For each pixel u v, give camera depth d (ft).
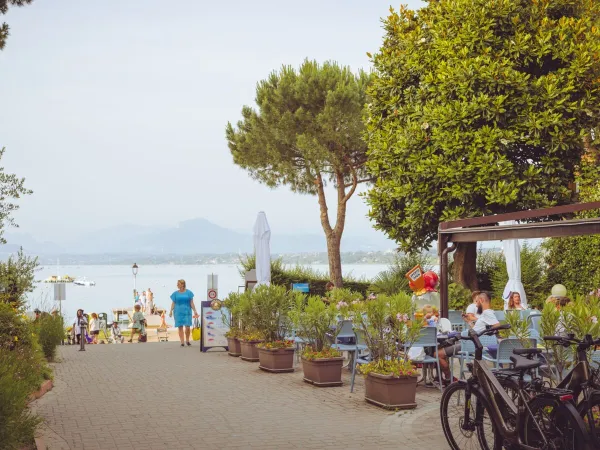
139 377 44.98
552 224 32.78
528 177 58.39
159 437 27.02
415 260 80.84
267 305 48.34
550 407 20.11
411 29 68.23
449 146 58.29
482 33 59.98
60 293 87.97
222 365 51.60
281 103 98.07
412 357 36.32
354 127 93.25
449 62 60.23
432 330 36.35
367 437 26.73
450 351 36.35
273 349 46.21
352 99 92.84
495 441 22.03
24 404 23.73
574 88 58.95
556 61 61.05
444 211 59.41
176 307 70.23
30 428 23.40
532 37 60.18
